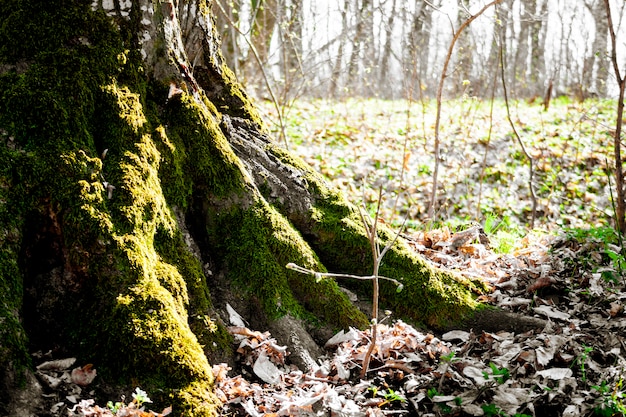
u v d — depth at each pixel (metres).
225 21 10.80
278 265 3.32
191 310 3.00
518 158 9.96
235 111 3.92
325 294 3.35
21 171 2.76
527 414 2.76
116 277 2.76
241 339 3.05
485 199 8.52
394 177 8.77
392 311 3.60
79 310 2.78
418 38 15.62
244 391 2.75
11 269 2.64
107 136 3.05
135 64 3.25
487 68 14.41
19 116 2.89
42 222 2.79
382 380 3.00
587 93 16.70
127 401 2.58
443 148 10.03
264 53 10.42
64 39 3.08
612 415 2.74
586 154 10.09
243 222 3.35
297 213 3.65
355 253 3.67
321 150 9.39
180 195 3.24
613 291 3.88
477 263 4.47
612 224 8.40
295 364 3.06
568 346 3.24
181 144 3.34
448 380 3.03
